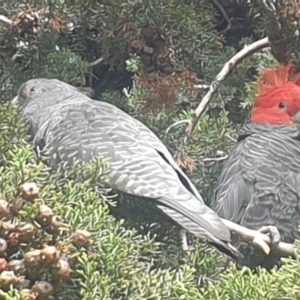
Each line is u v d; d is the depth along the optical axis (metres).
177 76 5.19
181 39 5.20
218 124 5.70
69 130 4.00
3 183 3.16
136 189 3.69
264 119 5.13
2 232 2.98
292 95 5.12
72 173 3.62
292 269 3.10
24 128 3.91
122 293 3.13
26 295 2.83
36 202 3.04
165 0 5.09
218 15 6.34
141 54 5.13
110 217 3.37
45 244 3.03
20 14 5.38
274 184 4.64
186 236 4.08
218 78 5.33
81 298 3.09
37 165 3.37
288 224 4.63
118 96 6.17
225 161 5.10
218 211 4.71
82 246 3.05
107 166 3.65
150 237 3.87
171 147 5.43
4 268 2.90
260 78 5.43
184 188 3.75
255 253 4.34
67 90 4.55
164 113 5.58
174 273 3.28
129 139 3.92
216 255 3.68
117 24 5.11
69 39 6.01
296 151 4.87
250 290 3.08
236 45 6.64
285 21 4.95
